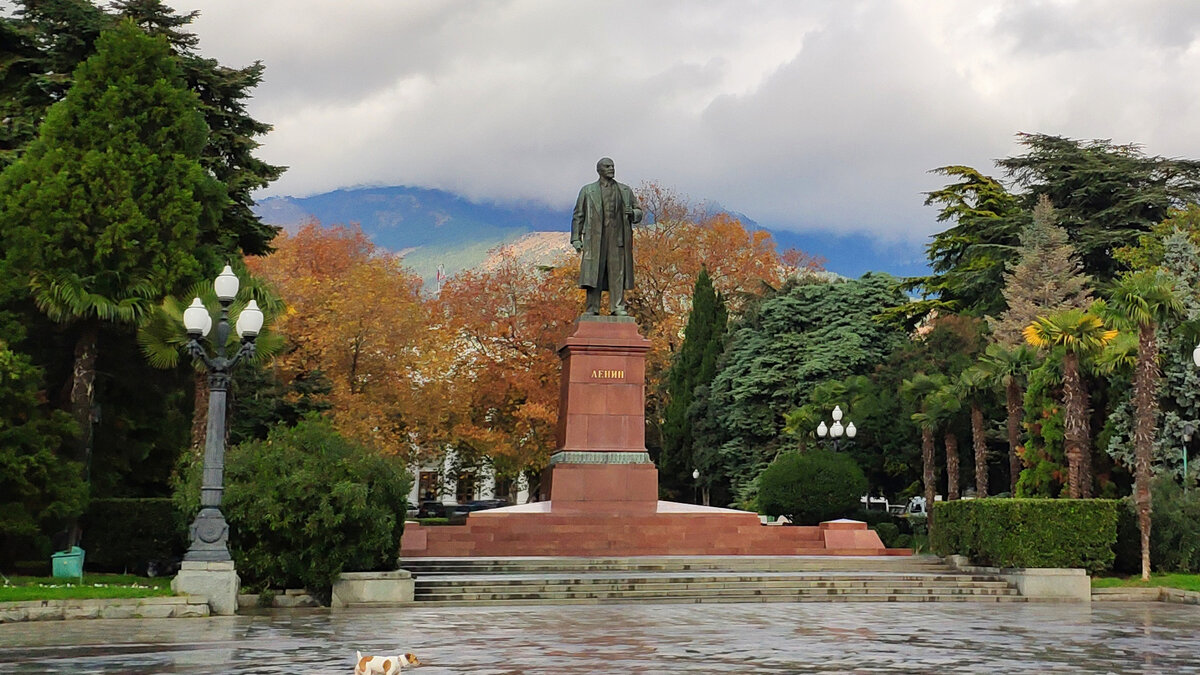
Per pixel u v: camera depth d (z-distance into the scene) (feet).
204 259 103.40
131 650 52.31
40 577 83.61
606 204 121.29
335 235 225.76
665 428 208.95
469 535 106.11
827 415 168.35
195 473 82.33
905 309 197.16
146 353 96.17
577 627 64.44
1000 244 197.26
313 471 80.89
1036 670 47.67
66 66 118.62
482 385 196.75
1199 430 118.62
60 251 95.71
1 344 86.99
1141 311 103.40
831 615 73.92
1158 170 195.42
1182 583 96.63
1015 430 140.05
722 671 46.01
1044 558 95.86
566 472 114.01
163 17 126.11
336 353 171.94
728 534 110.93
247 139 126.62
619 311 119.96
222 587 72.90
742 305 218.18
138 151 100.37
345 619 69.41
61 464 89.66
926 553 115.75
